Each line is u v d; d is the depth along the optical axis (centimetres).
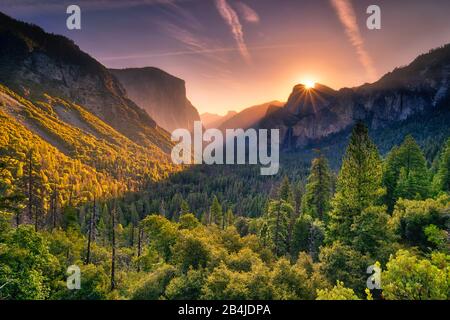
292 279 2181
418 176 4772
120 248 5606
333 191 6200
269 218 4350
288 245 4488
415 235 3209
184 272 2872
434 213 3216
